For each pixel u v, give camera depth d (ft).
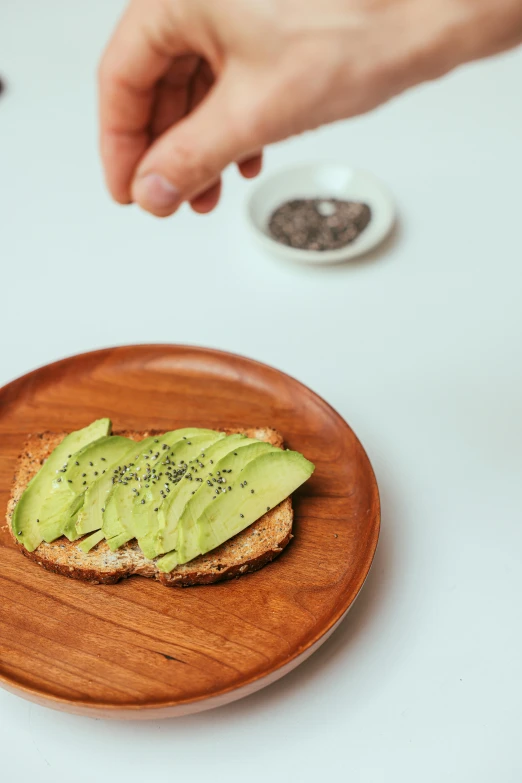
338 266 2.15
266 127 1.13
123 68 1.23
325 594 1.44
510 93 2.75
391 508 1.65
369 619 1.49
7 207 2.33
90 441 1.59
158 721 1.39
